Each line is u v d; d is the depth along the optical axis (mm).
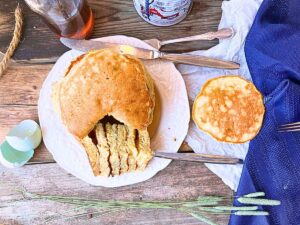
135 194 405
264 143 404
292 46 403
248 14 422
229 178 405
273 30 404
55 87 387
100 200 401
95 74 362
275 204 388
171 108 405
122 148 382
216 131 401
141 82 367
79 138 374
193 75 419
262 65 407
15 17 419
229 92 403
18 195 402
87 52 391
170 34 426
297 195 401
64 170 406
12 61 417
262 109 405
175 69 408
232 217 396
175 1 382
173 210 405
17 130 392
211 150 409
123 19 425
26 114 412
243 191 395
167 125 403
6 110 411
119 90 360
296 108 402
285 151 404
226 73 420
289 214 400
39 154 406
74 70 371
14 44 414
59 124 401
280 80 410
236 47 418
